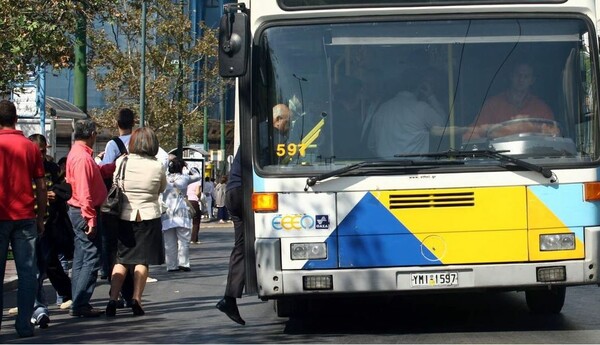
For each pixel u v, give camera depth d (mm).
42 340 10672
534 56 9875
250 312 12992
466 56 9867
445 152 9727
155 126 44688
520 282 9586
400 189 9641
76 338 10781
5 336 11023
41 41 17141
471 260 9586
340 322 11617
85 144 12688
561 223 9641
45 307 11836
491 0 9883
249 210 9984
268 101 9883
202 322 12008
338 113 9844
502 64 9859
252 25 9969
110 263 13047
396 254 9617
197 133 60375
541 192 9648
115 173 12773
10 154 10781
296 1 9930
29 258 10914
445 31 9883
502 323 11148
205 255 24625
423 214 9617
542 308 11750
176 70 44781
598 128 9820
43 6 17578
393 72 9867
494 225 9617
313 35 9930
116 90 44688
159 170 12766
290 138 9852
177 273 18953
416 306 12891
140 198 12688
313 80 9898
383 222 9633
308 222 9688
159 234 12867
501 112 9820
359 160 9766
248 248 9977
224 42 9703
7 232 10789
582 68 9875
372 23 9914
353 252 9625
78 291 12609
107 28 43344
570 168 9680
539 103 9836
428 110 9805
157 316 12680
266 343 10070
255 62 9922
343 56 9883
